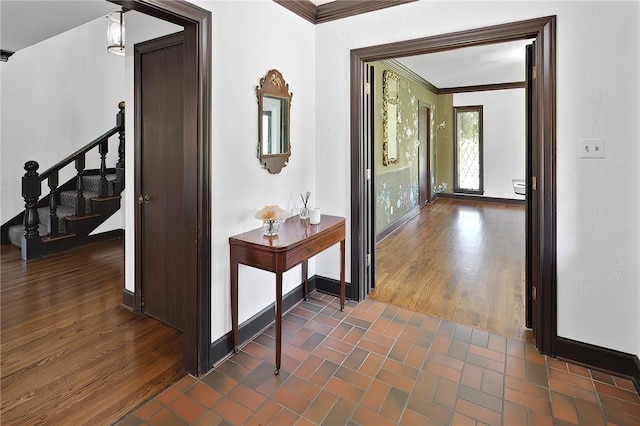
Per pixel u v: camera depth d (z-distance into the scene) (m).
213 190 2.12
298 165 2.90
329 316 2.77
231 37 2.18
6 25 3.13
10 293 3.19
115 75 5.56
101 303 3.01
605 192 2.05
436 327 2.59
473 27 2.38
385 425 1.69
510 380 2.01
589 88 2.04
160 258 2.64
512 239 5.00
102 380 2.01
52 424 1.68
